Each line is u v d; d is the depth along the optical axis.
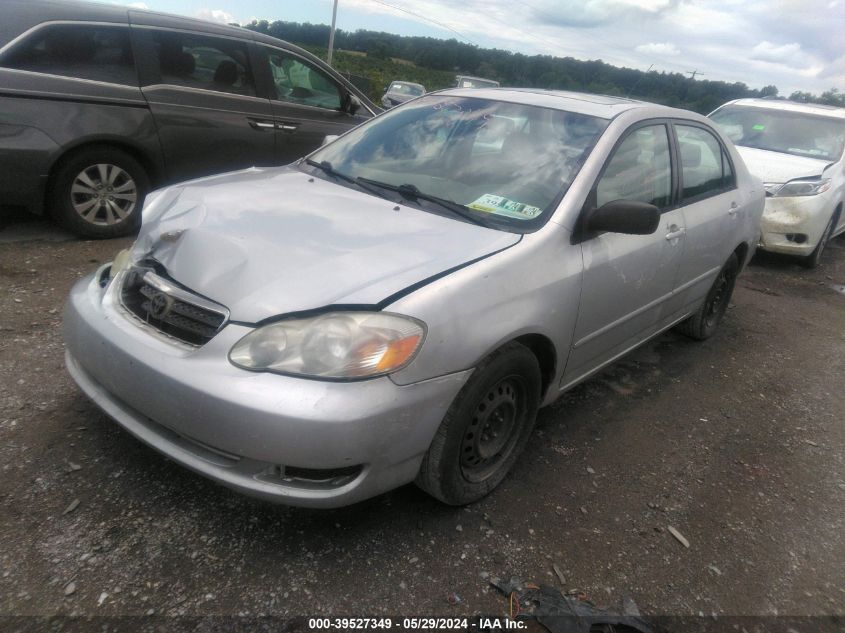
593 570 2.47
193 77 5.53
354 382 2.07
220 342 2.14
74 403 3.01
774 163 7.35
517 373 2.62
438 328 2.22
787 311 6.06
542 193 2.91
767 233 7.22
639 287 3.36
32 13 4.75
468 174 3.09
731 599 2.44
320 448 2.03
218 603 2.09
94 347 2.42
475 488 2.66
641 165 3.42
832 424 3.95
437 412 2.27
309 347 2.08
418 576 2.31
